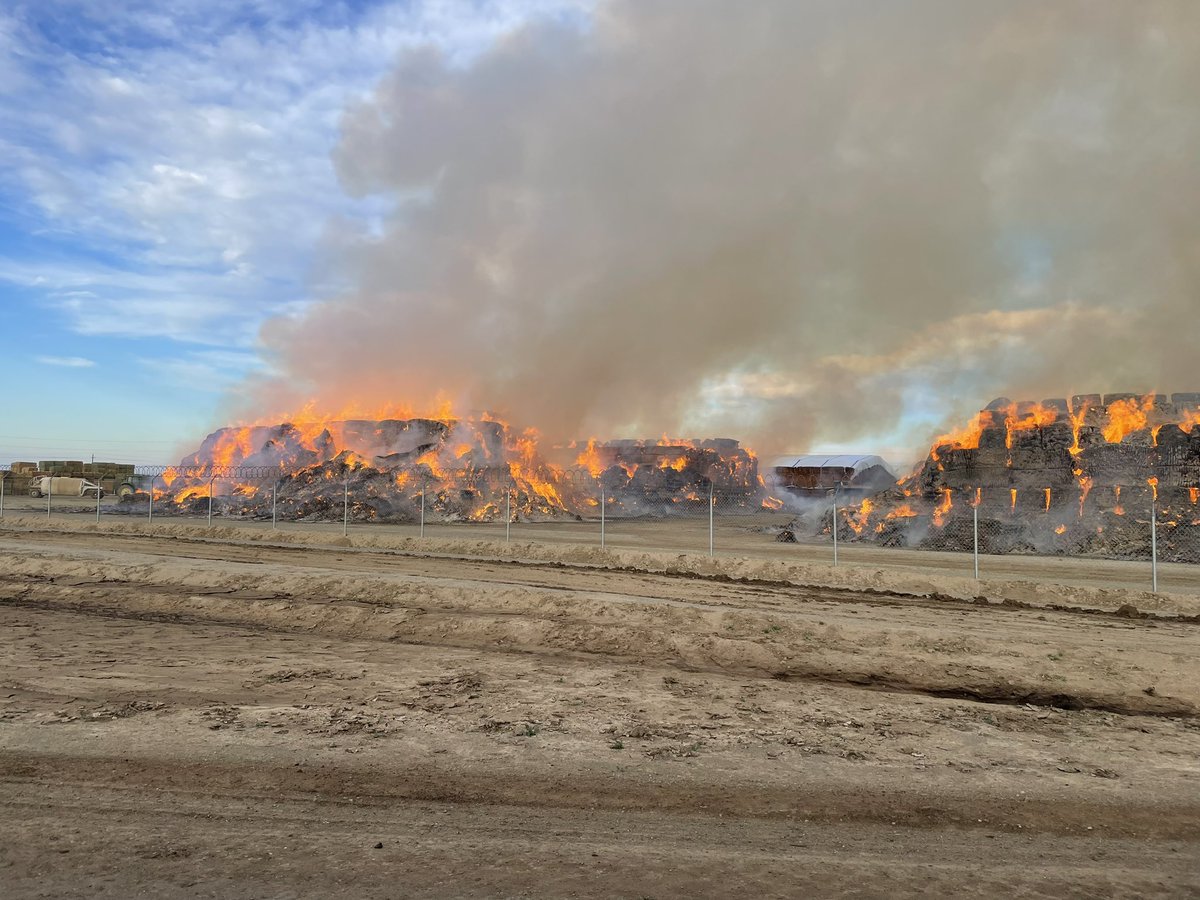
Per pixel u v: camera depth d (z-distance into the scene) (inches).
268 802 255.3
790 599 763.4
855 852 226.2
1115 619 681.0
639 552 1082.7
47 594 741.9
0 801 252.1
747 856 221.3
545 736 333.1
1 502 1931.6
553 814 250.2
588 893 194.4
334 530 1697.8
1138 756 325.4
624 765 297.9
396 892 192.5
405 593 715.4
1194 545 1221.7
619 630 573.0
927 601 778.2
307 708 371.2
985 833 242.8
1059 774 298.8
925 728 360.5
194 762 291.6
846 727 358.6
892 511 1708.9
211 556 1049.5
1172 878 214.7
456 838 229.1
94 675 437.7
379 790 267.7
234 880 198.1
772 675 488.1
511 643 566.6
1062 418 1707.7
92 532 1485.0
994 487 1614.2
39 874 199.9
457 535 1633.9
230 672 454.9
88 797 256.8
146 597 717.9
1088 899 200.4
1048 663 497.4
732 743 328.5
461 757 303.4
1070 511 1433.3
